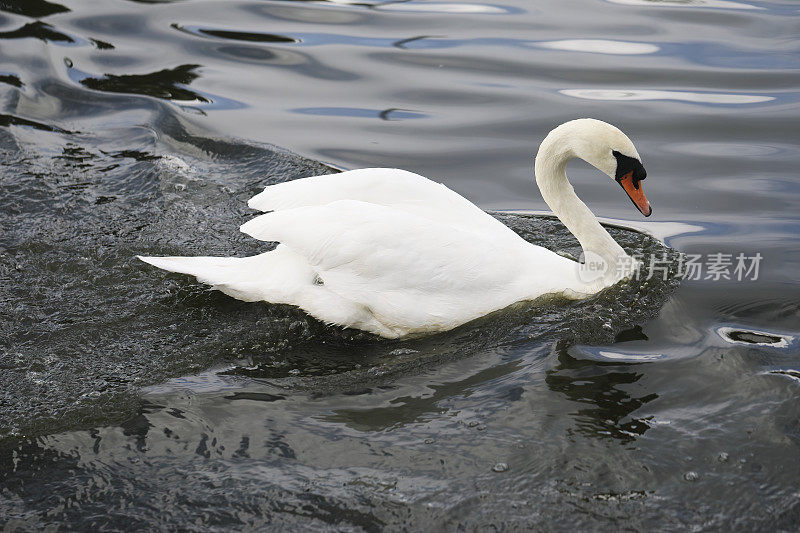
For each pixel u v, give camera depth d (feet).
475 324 32.65
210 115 49.80
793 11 62.28
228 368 30.19
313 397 28.63
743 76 52.90
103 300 33.65
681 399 28.19
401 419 27.50
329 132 48.32
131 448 26.27
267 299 32.12
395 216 31.60
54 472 25.39
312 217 31.30
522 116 49.49
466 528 23.30
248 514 23.88
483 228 33.65
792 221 39.60
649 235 39.37
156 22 62.03
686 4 64.80
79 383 29.12
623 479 24.86
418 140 47.50
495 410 27.84
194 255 37.09
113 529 23.49
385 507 24.00
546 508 23.89
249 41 59.36
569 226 35.65
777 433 26.45
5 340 31.14
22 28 59.41
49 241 37.35
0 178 42.16
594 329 32.24
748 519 23.45
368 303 31.48
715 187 42.73
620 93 51.49
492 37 59.82
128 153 45.47
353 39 59.72
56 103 50.57
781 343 31.19
